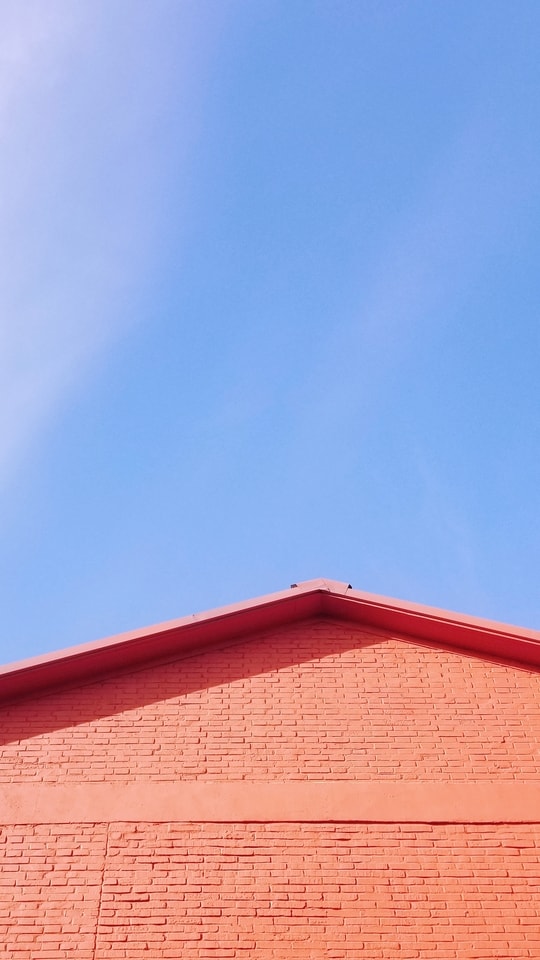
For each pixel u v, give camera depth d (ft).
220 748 26.37
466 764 26.05
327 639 29.50
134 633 28.53
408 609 29.37
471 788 25.50
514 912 22.99
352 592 30.07
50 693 27.84
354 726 26.96
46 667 27.73
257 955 22.16
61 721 27.04
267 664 28.66
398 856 24.09
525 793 25.40
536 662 28.63
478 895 23.32
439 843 24.38
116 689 27.96
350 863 23.94
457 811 25.00
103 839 24.40
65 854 24.08
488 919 22.85
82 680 28.22
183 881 23.56
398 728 26.94
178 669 28.53
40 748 26.37
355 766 25.96
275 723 27.02
